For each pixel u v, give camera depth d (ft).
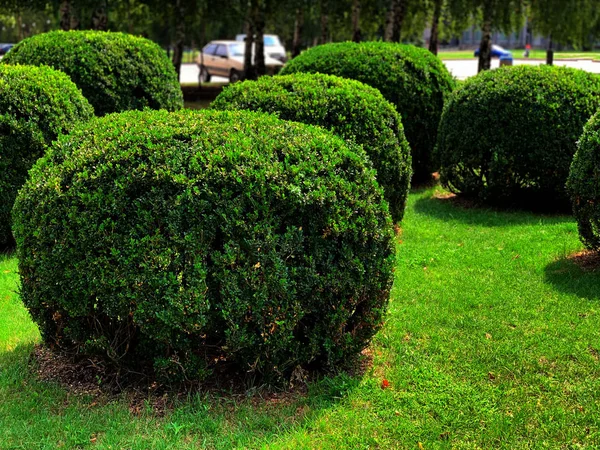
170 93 32.96
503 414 12.26
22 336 15.89
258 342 12.32
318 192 12.50
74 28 54.29
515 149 26.50
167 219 11.96
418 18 75.00
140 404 12.51
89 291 12.02
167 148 12.78
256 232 12.07
